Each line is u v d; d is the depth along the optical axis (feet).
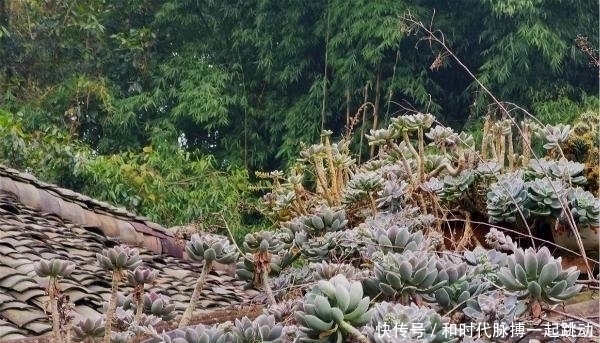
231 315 9.25
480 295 6.24
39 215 16.58
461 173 10.37
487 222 10.21
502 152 11.36
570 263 9.18
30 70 44.65
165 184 37.50
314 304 5.44
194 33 49.70
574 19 40.73
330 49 43.29
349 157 12.56
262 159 45.75
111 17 50.37
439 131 11.21
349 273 7.06
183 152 41.60
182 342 5.62
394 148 11.19
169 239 18.37
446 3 43.78
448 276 6.37
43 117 42.91
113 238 17.39
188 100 44.88
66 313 6.38
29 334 9.99
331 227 9.50
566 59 40.81
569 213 8.22
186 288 14.70
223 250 6.98
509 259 6.05
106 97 44.06
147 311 7.19
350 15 42.19
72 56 46.01
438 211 10.41
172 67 47.32
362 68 41.88
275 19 46.32
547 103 38.70
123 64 47.78
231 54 48.26
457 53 43.75
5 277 11.43
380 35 40.29
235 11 47.47
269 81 46.44
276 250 8.19
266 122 46.21
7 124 32.53
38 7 44.21
